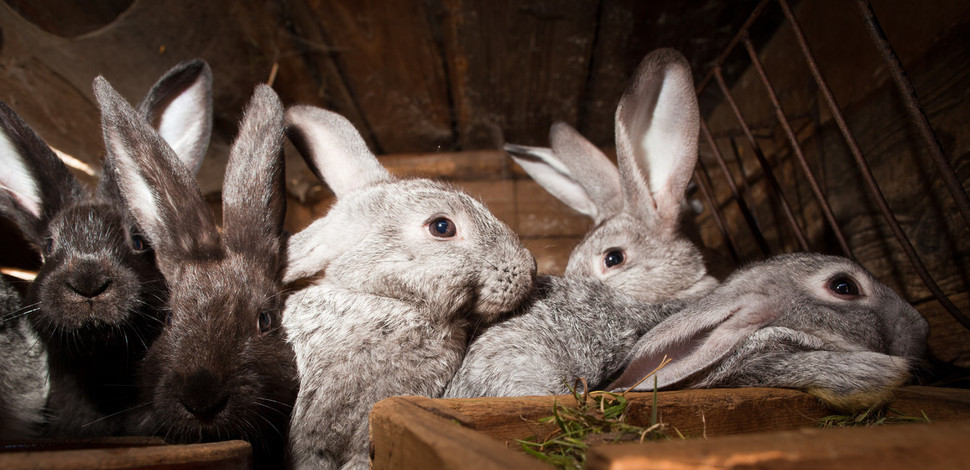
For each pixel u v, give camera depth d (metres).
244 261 0.43
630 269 0.57
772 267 0.49
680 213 0.63
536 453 0.31
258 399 0.39
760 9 0.56
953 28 0.53
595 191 0.73
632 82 0.57
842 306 0.46
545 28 0.81
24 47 0.71
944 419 0.39
